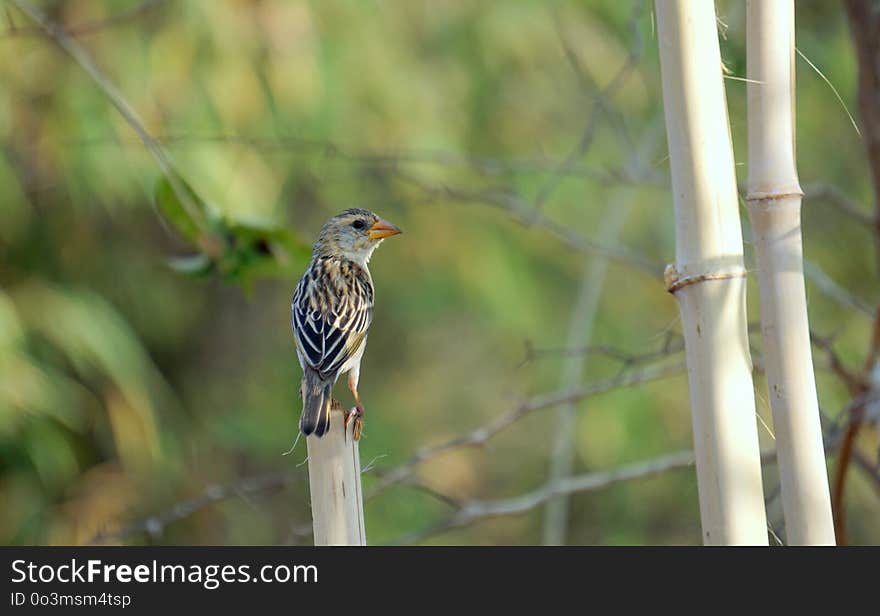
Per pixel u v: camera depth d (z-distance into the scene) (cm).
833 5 1189
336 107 1288
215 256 778
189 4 1241
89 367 1387
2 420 1247
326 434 469
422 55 1414
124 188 1250
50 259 1406
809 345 452
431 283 1550
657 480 1410
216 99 1227
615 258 980
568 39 1366
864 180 1305
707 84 448
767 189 456
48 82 1239
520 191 1393
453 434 1614
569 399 847
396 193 1362
